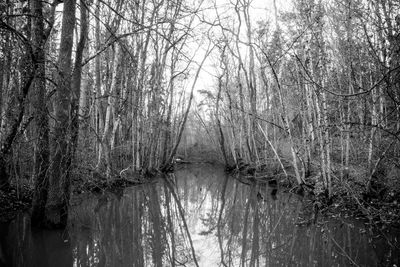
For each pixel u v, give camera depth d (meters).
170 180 25.08
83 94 15.57
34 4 9.10
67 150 8.73
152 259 7.98
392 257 7.54
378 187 11.87
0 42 8.94
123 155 22.33
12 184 12.45
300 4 14.05
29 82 10.00
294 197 15.34
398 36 8.97
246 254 8.56
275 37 18.06
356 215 10.91
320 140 13.07
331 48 14.03
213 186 22.42
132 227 10.73
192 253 8.59
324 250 8.41
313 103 14.73
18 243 8.07
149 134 24.45
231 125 28.69
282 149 21.28
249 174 25.70
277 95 20.45
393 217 9.80
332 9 13.44
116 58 17.61
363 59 11.99
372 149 11.92
